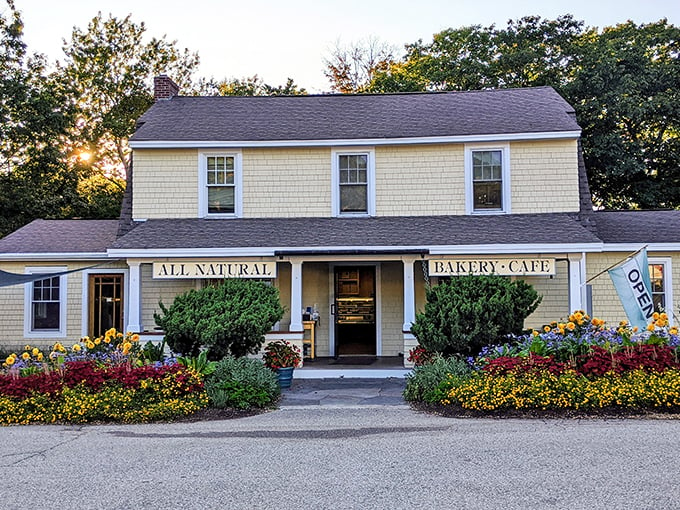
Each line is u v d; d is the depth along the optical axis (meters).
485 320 11.82
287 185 17.05
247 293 12.91
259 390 10.77
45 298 17.45
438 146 16.84
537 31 29.97
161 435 8.54
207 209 17.08
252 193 17.08
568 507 5.34
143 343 14.72
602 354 10.08
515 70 29.16
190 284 16.78
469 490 5.84
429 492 5.81
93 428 9.09
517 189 16.59
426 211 16.80
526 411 9.46
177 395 10.12
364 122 17.89
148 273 16.91
